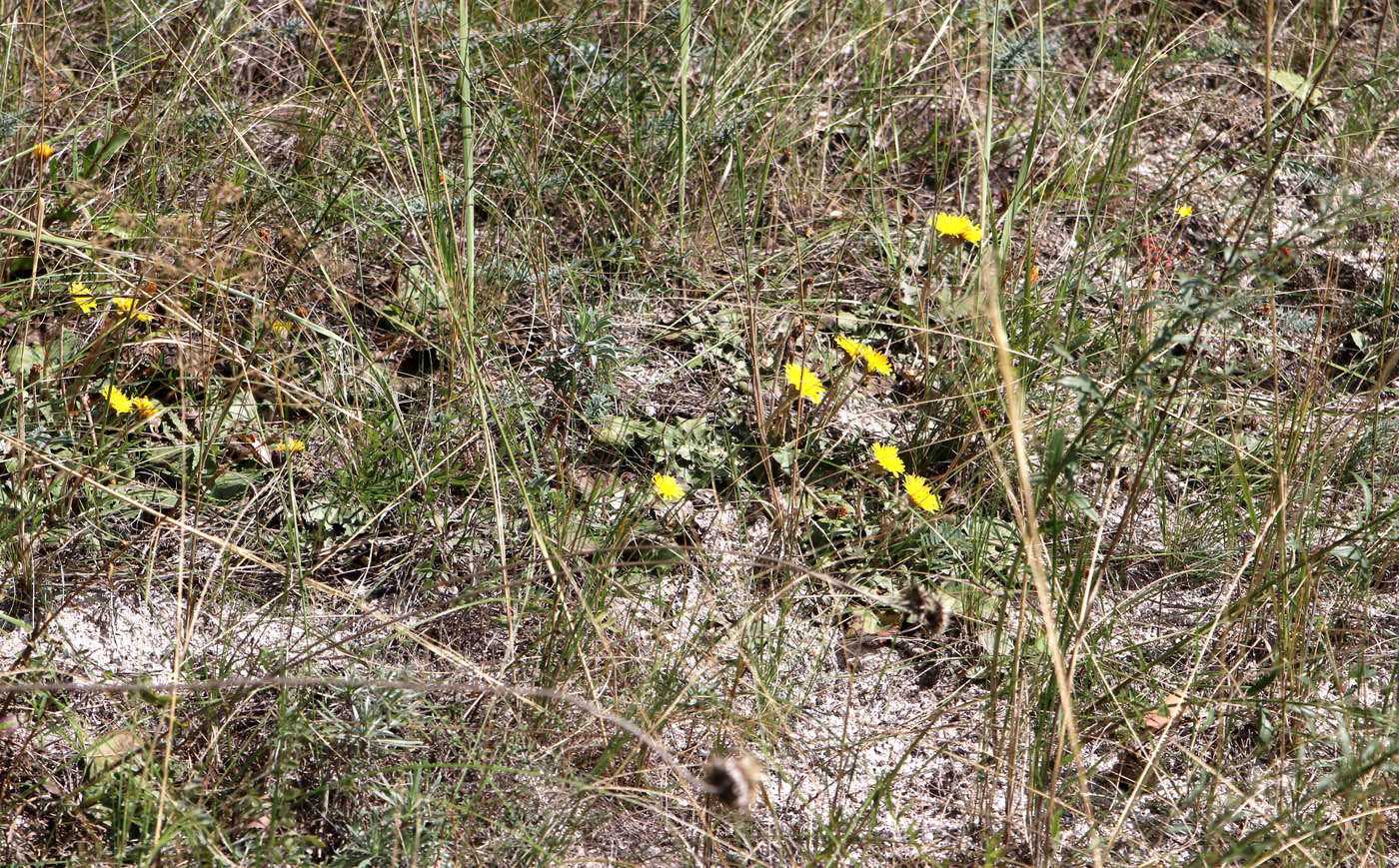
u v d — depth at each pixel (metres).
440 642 2.65
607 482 3.01
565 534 2.71
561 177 3.69
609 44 4.14
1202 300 2.24
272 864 2.10
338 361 3.13
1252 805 2.36
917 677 2.73
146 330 3.00
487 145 3.82
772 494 2.99
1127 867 2.29
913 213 3.97
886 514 2.97
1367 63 4.01
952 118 4.01
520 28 3.99
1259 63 4.37
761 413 2.98
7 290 3.04
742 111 3.96
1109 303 3.41
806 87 4.16
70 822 2.20
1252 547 2.60
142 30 3.84
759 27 4.16
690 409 3.29
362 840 2.19
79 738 2.29
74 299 3.03
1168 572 3.01
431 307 3.30
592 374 3.16
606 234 3.72
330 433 2.95
